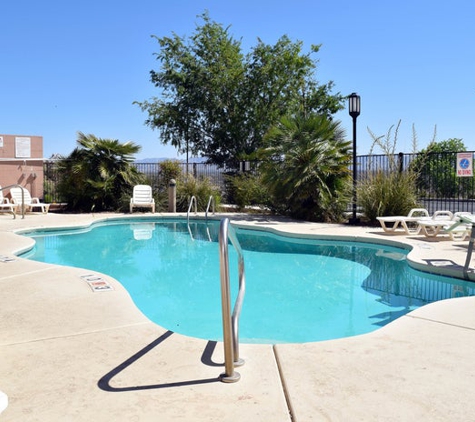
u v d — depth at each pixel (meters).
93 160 14.80
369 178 10.88
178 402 2.19
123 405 2.17
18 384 2.40
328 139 12.09
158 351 2.87
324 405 2.15
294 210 12.52
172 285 5.86
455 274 5.46
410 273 6.19
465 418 2.04
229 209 15.13
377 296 5.18
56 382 2.42
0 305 3.92
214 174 16.67
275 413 2.09
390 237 8.32
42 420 2.03
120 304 3.95
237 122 23.64
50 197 16.02
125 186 15.27
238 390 2.31
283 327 4.17
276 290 5.49
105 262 7.31
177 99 24.38
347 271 6.49
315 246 8.63
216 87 23.50
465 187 12.68
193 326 4.26
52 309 3.80
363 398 2.22
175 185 14.52
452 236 7.89
